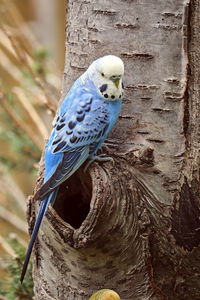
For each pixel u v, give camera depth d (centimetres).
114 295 436
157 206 478
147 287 485
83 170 472
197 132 487
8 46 758
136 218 463
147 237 471
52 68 779
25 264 457
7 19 880
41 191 450
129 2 477
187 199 485
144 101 484
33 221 490
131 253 470
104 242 454
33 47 810
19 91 793
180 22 472
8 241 685
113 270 474
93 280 480
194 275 495
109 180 454
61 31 1027
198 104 484
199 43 475
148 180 477
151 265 482
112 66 450
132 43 481
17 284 595
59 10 1035
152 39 477
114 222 449
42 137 713
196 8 470
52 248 481
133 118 487
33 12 1109
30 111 716
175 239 484
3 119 770
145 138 487
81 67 506
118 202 449
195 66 479
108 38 488
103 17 487
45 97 669
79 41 504
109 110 465
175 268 491
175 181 484
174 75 480
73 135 462
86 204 494
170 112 484
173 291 497
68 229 443
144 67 482
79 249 448
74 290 489
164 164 484
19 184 1011
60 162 462
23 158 791
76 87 477
